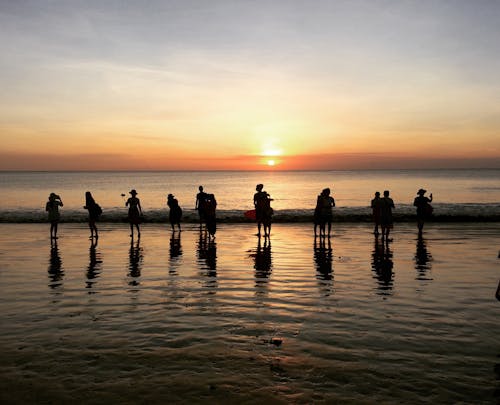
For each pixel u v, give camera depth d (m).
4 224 20.80
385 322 5.80
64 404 3.60
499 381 4.02
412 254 11.56
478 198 50.16
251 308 6.50
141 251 12.24
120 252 12.05
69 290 7.64
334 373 4.19
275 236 15.97
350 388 3.88
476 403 3.61
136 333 5.38
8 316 6.10
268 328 5.57
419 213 15.98
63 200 50.38
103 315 6.15
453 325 5.66
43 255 11.52
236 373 4.20
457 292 7.43
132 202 15.41
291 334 5.33
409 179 138.75
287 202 47.06
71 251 12.25
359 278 8.60
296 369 4.29
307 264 10.14
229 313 6.25
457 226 19.25
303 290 7.63
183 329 5.53
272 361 4.49
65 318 6.00
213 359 4.55
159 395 3.76
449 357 4.59
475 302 6.79
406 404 3.59
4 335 5.31
